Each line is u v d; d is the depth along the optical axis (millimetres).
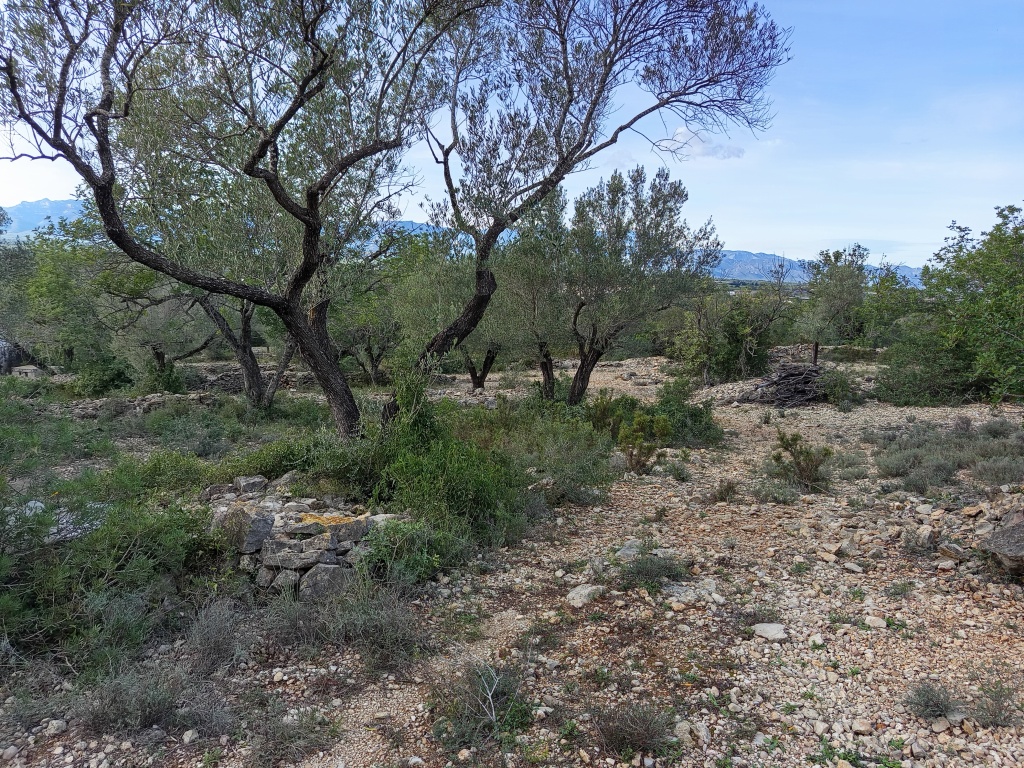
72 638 3695
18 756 2951
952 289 11789
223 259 8789
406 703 3473
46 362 24562
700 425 12648
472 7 8234
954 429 11523
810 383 17703
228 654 3855
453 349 9594
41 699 3320
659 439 11922
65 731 3133
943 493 7512
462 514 6199
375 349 23578
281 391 21391
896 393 16797
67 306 17984
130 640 3836
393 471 6875
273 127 6734
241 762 2975
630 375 26031
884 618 4367
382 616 4133
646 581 5078
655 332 28062
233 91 7008
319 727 3240
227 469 8227
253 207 9242
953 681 3551
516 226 12930
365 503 6988
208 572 4703
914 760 2918
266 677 3707
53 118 5793
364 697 3531
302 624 4105
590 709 3342
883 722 3203
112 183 6383
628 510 7324
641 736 3043
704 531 6430
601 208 13156
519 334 14617
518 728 3215
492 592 4977
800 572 5266
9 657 3576
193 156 7629
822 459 8625
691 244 13484
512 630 4328
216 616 4023
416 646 4027
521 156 9281
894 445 10672
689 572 5340
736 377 21547
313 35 6688
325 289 8891
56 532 4152
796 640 4109
